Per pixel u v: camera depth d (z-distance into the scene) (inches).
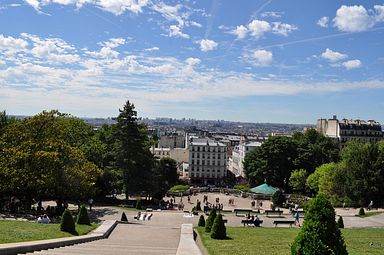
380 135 7135.8
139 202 2778.1
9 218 1814.7
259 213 2711.6
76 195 2293.3
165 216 2367.1
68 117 3233.3
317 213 632.4
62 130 2551.7
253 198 4507.9
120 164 3287.4
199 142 7721.5
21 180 2046.0
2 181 2055.9
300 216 2495.1
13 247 831.1
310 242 617.3
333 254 605.9
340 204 3233.3
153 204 3395.7
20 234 1147.3
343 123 7155.5
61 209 2257.6
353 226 2073.1
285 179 5246.1
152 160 3521.2
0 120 3366.1
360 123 7229.3
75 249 959.6
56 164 2118.6
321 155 5438.0
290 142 5418.3
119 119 3336.6
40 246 945.5
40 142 2260.1
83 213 1652.3
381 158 3203.7
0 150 2206.0
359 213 2507.4
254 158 5541.3
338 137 7027.6
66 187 2191.2
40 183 2038.6
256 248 1184.8
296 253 624.7
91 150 3142.2
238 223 2231.8
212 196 4660.4
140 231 1588.3
